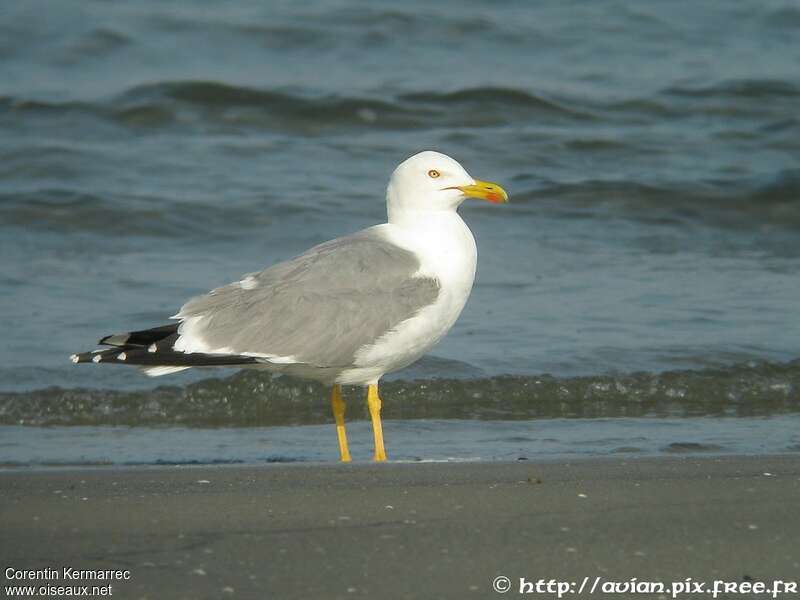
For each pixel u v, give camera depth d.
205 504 8.16
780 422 12.11
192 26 28.66
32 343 14.03
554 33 29.53
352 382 10.92
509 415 12.45
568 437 11.48
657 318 15.20
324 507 8.07
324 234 19.06
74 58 27.31
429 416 12.45
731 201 20.75
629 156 23.36
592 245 18.84
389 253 10.81
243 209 19.67
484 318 15.16
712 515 7.89
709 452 10.79
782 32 30.16
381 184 21.25
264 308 10.52
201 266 17.45
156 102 24.42
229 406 12.75
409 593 6.66
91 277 16.69
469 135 23.97
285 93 24.97
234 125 24.39
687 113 25.61
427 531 7.58
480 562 7.08
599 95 26.16
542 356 13.88
